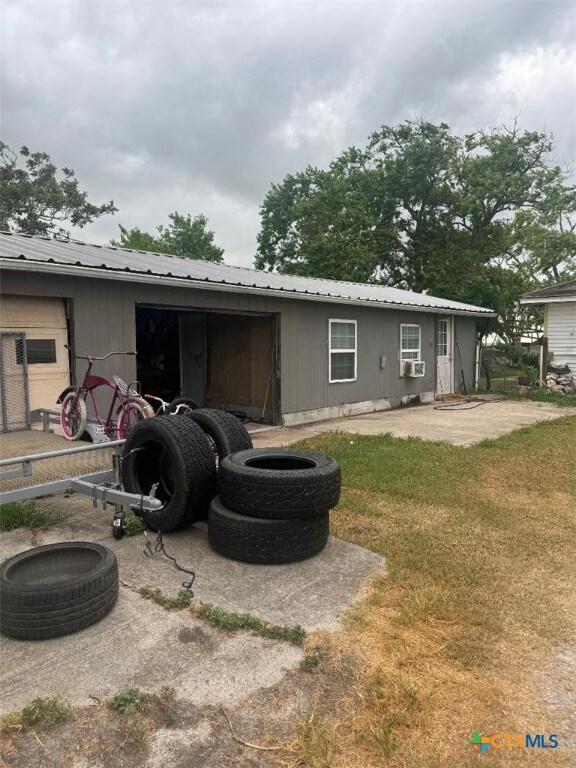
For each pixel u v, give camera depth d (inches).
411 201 1042.1
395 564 137.2
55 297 239.3
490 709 85.4
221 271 376.5
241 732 79.4
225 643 101.5
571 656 99.9
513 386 641.0
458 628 108.0
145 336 457.1
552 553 147.1
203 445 155.6
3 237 299.1
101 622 108.0
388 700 86.3
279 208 1174.3
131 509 169.2
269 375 382.6
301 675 92.5
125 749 75.9
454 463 247.0
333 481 141.3
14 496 136.8
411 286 1058.7
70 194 1079.6
